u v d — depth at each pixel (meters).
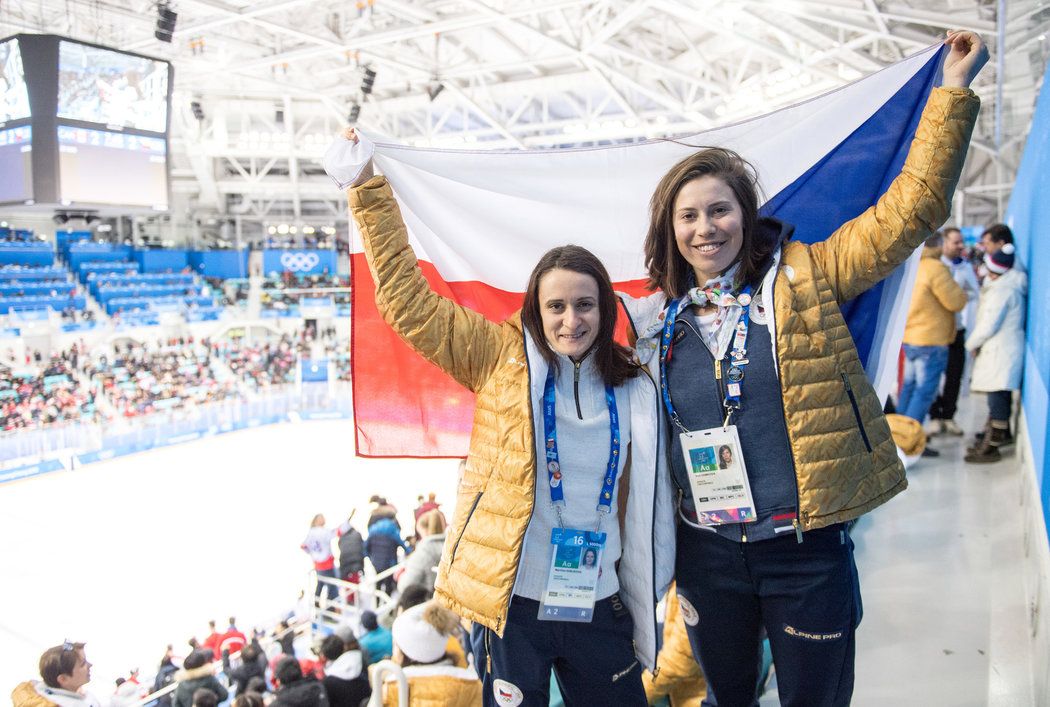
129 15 14.87
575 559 1.62
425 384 2.26
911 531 3.79
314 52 15.53
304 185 29.91
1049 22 4.82
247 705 4.38
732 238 1.57
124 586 9.86
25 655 8.01
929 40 10.68
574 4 12.25
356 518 12.59
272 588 9.73
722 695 1.78
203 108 25.41
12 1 14.55
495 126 20.27
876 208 1.60
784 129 2.09
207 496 14.20
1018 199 7.70
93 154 11.12
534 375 1.61
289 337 28.66
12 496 14.45
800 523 1.53
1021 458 4.34
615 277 2.27
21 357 22.98
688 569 1.72
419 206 2.18
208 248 33.88
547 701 1.70
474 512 1.63
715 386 1.61
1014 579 3.14
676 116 20.14
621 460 1.67
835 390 1.54
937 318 5.28
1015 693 2.32
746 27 14.48
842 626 1.60
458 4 15.41
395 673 2.16
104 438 17.28
